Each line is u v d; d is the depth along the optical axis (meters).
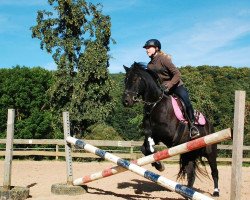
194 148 5.27
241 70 64.19
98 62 19.03
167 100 6.71
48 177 10.05
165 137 6.73
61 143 15.88
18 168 12.34
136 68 6.71
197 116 6.95
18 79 27.27
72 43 19.14
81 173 11.39
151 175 5.93
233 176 4.58
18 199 6.84
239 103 4.55
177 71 6.76
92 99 19.86
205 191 8.30
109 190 7.86
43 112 26.95
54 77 19.92
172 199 6.97
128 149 20.59
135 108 29.28
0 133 26.94
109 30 19.36
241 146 4.55
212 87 57.06
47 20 19.39
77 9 18.92
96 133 23.42
